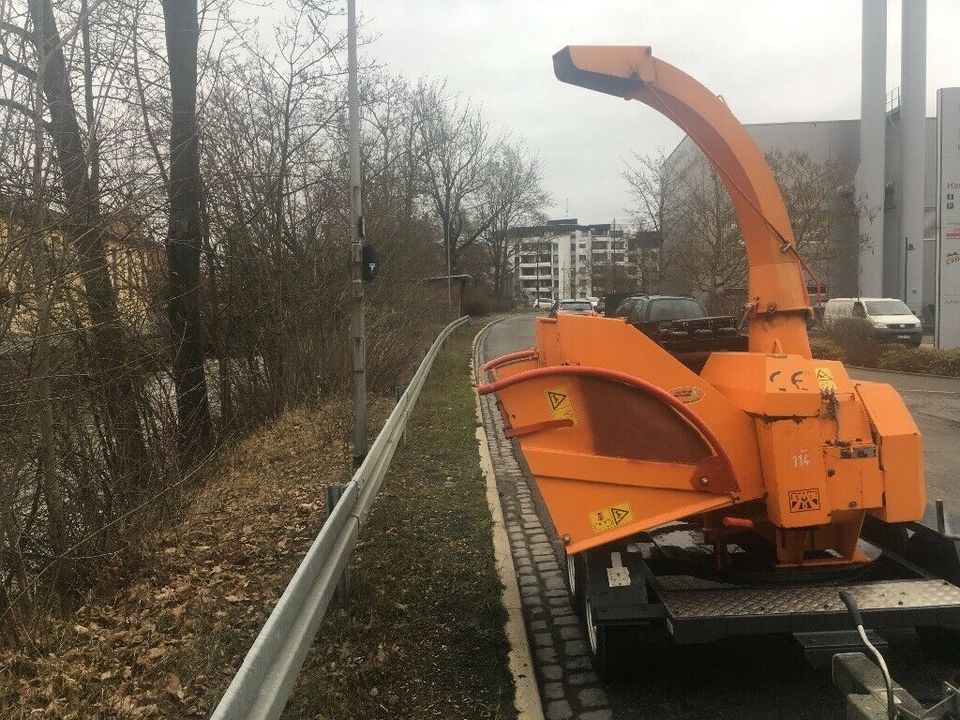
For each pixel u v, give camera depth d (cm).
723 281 2577
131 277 733
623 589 398
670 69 471
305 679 414
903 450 386
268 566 608
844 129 4288
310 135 1424
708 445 390
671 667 441
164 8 927
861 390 398
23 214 523
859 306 2572
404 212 2273
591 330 449
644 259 3238
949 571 399
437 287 3186
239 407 1303
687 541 477
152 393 759
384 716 384
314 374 1358
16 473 527
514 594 546
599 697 411
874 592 382
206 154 1171
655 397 390
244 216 1316
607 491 400
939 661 425
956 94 1948
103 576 579
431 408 1378
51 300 546
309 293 1398
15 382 524
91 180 616
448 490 834
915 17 3688
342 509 492
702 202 2556
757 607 373
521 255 8600
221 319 1291
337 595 518
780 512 381
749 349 489
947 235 1986
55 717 398
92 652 472
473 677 423
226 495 838
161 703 403
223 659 449
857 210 3431
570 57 459
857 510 393
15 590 513
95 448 641
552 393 407
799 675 429
